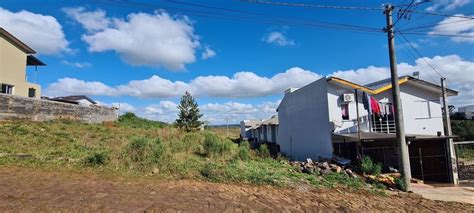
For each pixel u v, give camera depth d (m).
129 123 30.48
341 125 18.00
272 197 9.14
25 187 7.89
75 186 8.39
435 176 17.45
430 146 17.81
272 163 15.57
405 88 19.61
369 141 16.25
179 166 11.84
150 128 27.33
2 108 17.78
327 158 16.98
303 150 22.09
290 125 25.25
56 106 22.22
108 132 19.72
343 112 18.33
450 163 16.83
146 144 12.60
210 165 12.52
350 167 15.05
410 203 10.16
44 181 8.67
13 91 23.48
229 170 12.14
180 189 9.03
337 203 9.20
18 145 13.06
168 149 13.80
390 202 10.05
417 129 19.34
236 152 16.48
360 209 8.79
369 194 10.97
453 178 16.66
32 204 6.64
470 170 19.39
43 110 20.88
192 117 34.31
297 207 8.37
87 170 10.46
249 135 51.00
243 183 10.73
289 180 11.80
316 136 19.84
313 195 9.95
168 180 10.11
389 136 15.55
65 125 19.84
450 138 16.95
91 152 13.08
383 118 18.58
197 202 7.88
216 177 11.05
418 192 12.54
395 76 13.01
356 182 12.57
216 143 16.08
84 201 7.14
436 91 19.77
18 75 24.11
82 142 15.18
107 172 10.41
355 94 18.28
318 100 19.55
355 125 18.16
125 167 11.10
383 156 17.45
